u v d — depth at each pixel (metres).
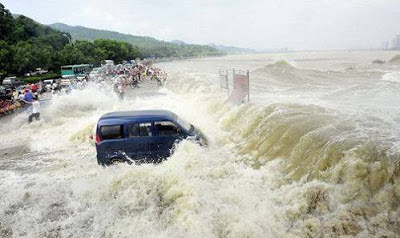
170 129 11.79
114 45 140.75
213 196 8.94
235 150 12.84
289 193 8.35
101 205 9.66
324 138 9.59
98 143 11.66
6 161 14.02
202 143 12.11
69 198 10.16
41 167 13.00
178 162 11.00
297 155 9.91
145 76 54.06
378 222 6.60
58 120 21.23
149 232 8.05
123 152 11.70
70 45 108.88
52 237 8.30
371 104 16.28
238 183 9.61
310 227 7.09
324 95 20.61
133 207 9.39
